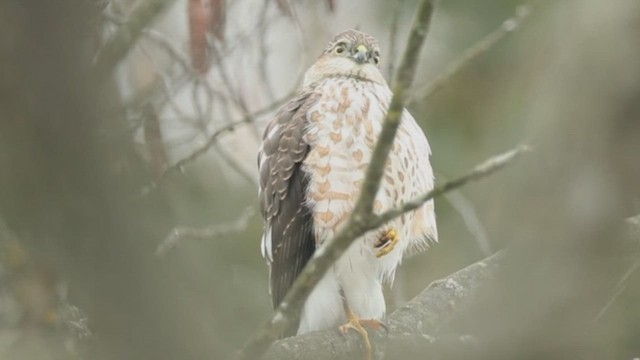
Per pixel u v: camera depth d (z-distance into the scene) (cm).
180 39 1277
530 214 782
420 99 1244
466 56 1294
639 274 920
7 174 618
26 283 863
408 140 1196
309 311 1168
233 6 1227
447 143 1566
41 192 626
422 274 1504
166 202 970
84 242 648
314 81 1327
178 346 704
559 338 805
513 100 1509
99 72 648
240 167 1393
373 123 1198
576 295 788
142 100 1055
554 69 763
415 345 1045
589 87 734
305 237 1202
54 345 843
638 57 723
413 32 796
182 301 709
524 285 799
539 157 766
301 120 1223
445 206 1538
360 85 1280
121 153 650
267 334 836
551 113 755
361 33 1360
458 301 1132
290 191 1210
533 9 1356
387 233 1175
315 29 1434
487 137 1549
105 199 634
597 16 732
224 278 1250
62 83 591
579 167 748
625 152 732
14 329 860
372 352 1049
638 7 725
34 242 670
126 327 686
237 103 1204
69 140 607
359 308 1180
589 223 759
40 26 575
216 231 1212
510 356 816
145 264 668
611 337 878
